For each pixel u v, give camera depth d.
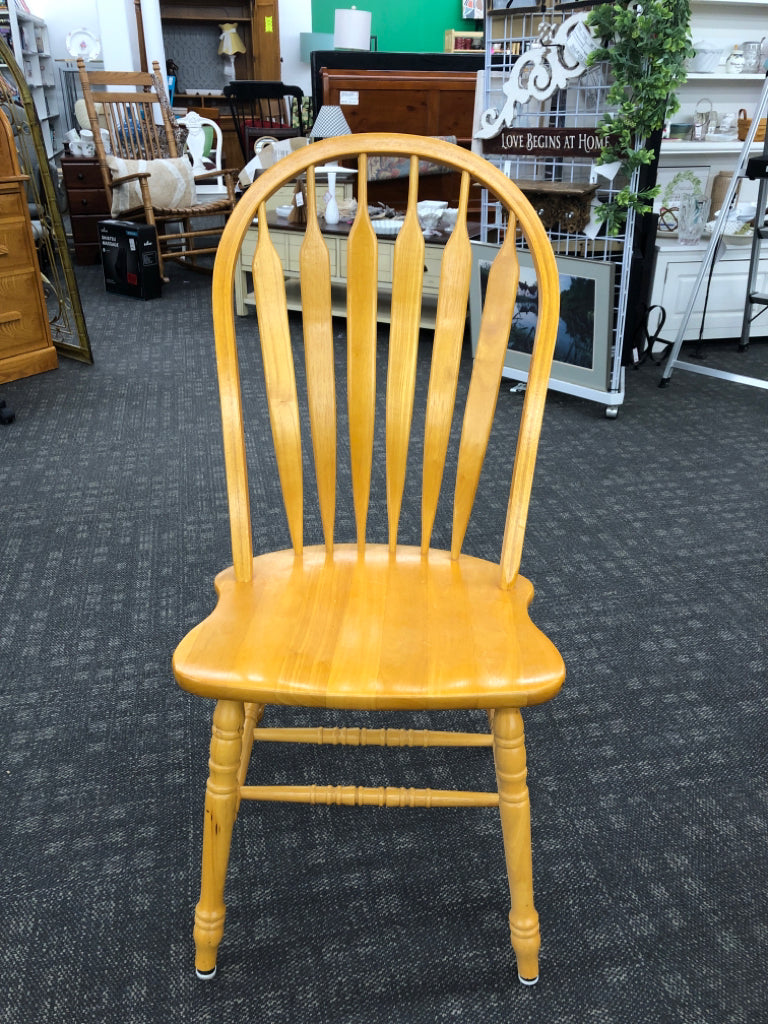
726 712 1.50
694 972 1.04
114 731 1.44
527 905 0.98
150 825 1.25
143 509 2.23
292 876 1.17
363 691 0.86
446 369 1.10
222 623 0.98
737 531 2.15
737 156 3.93
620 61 2.48
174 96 7.63
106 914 1.11
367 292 1.09
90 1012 0.99
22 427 2.81
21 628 1.72
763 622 1.76
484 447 1.11
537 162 3.03
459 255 1.07
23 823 1.25
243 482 1.07
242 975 1.03
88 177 5.48
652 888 1.15
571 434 2.78
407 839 1.23
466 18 8.68
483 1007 1.00
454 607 1.03
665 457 2.60
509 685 0.88
